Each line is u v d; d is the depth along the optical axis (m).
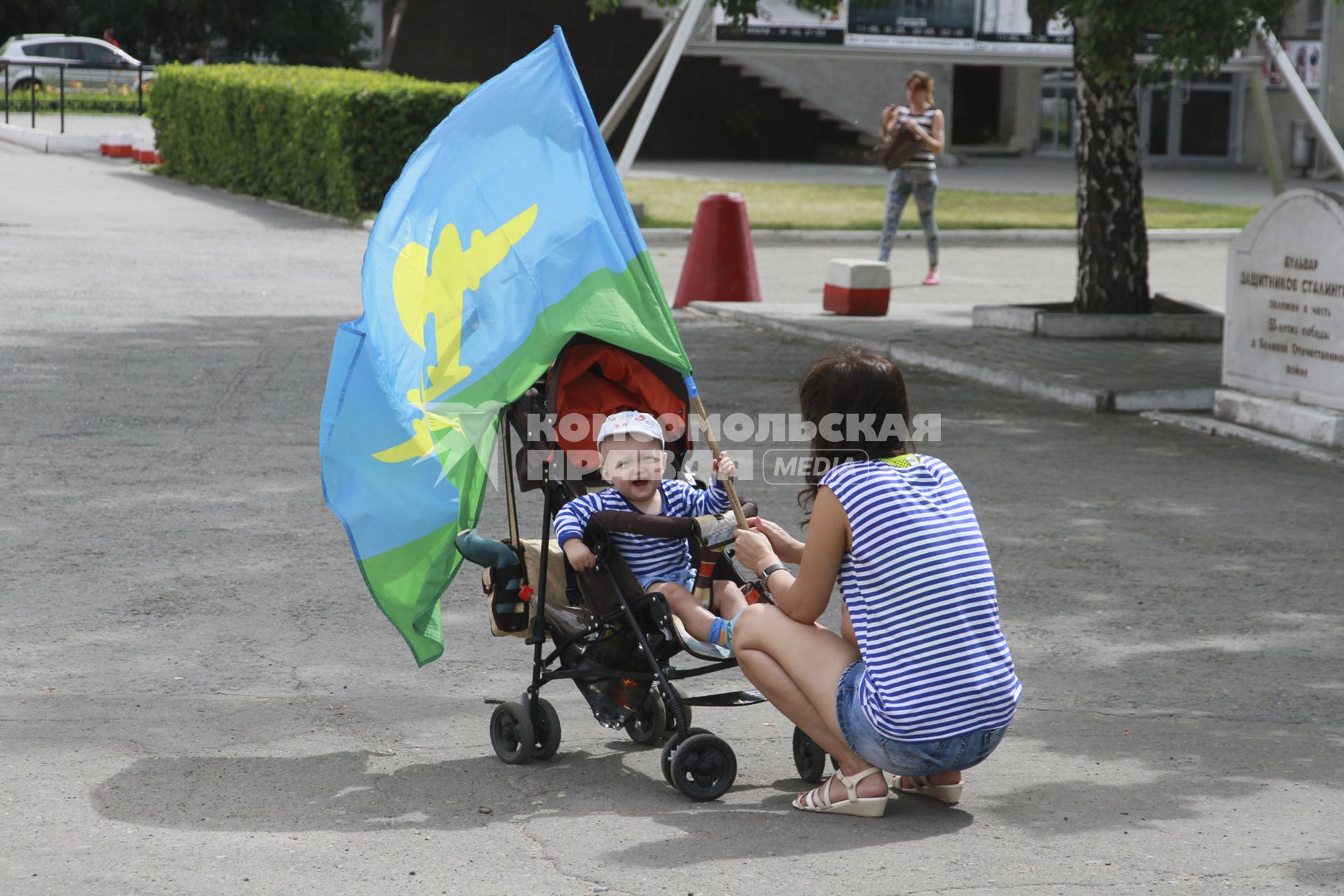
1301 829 9.35
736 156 77.44
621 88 75.19
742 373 25.83
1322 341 21.03
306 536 15.85
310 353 26.33
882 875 8.62
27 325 28.22
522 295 10.72
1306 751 10.75
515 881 8.51
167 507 16.70
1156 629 13.52
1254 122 80.19
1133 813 9.62
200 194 54.69
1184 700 11.80
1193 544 16.23
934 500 9.22
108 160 65.88
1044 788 10.04
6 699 11.30
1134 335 29.75
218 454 19.16
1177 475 19.38
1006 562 15.45
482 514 17.12
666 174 65.94
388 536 10.52
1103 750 10.77
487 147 11.13
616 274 10.71
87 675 11.87
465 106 11.27
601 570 10.24
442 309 10.86
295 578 14.48
